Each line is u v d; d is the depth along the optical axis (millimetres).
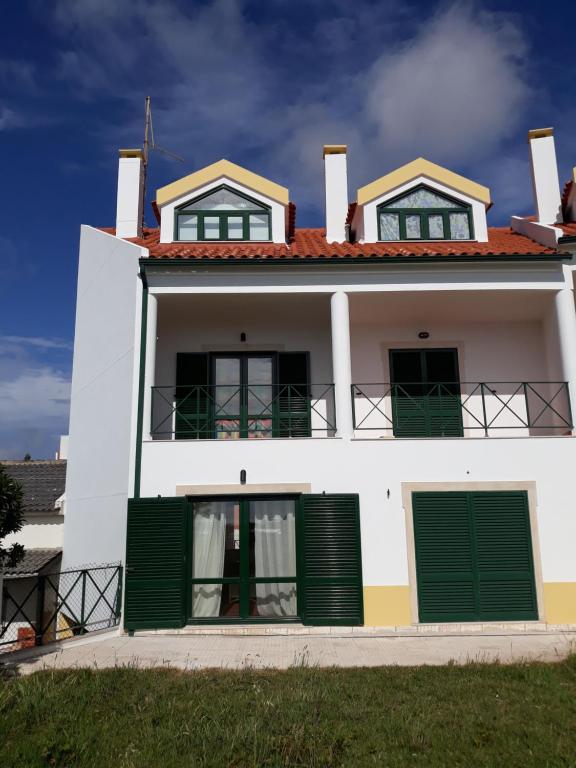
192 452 9906
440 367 12289
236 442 9945
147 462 9867
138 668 7277
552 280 10719
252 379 12211
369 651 8258
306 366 12172
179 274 10594
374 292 10648
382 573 9594
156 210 13648
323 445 9969
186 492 9758
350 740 5141
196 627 9367
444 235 12664
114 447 10422
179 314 11797
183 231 12711
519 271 10727
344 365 10352
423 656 7969
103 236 11891
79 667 7328
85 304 12328
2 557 6895
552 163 13844
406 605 9492
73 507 11648
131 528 9547
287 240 13227
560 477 9945
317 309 11578
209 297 10805
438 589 9562
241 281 10625
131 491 9727
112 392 10773
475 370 12219
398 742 5121
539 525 9789
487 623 9469
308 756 4906
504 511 9820
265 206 12812
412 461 9945
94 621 10203
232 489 9789
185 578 9508
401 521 9766
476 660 7605
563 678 6750
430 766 4758
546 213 13648
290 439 9969
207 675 7000
